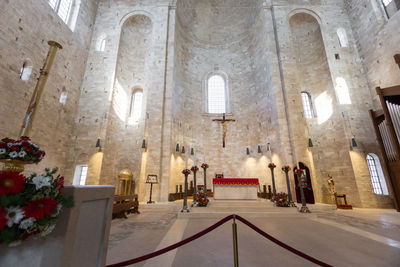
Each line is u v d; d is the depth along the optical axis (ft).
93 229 7.30
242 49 62.59
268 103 48.06
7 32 28.45
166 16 51.90
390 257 12.26
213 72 61.82
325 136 45.80
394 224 22.22
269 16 51.57
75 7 45.29
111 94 45.42
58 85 38.40
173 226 21.35
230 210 28.45
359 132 41.65
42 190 5.74
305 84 50.98
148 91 46.11
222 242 15.39
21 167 7.69
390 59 40.29
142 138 45.52
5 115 28.04
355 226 21.13
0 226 5.06
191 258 12.26
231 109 57.88
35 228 5.42
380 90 34.45
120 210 25.54
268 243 15.10
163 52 49.01
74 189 6.21
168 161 42.19
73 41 43.06
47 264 5.54
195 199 31.78
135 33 56.18
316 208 33.53
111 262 11.64
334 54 47.50
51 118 36.58
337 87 44.91
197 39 63.57
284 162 40.50
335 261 11.68
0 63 27.43
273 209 28.84
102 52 48.55
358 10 47.85
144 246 14.61
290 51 47.39
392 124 32.89
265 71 50.34
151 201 37.24
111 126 45.09
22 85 30.68
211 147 54.75
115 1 53.88
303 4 51.98
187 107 55.11
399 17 38.60
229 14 63.87
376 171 39.91
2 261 5.61
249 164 51.75
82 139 41.96
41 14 34.63
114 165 45.75
